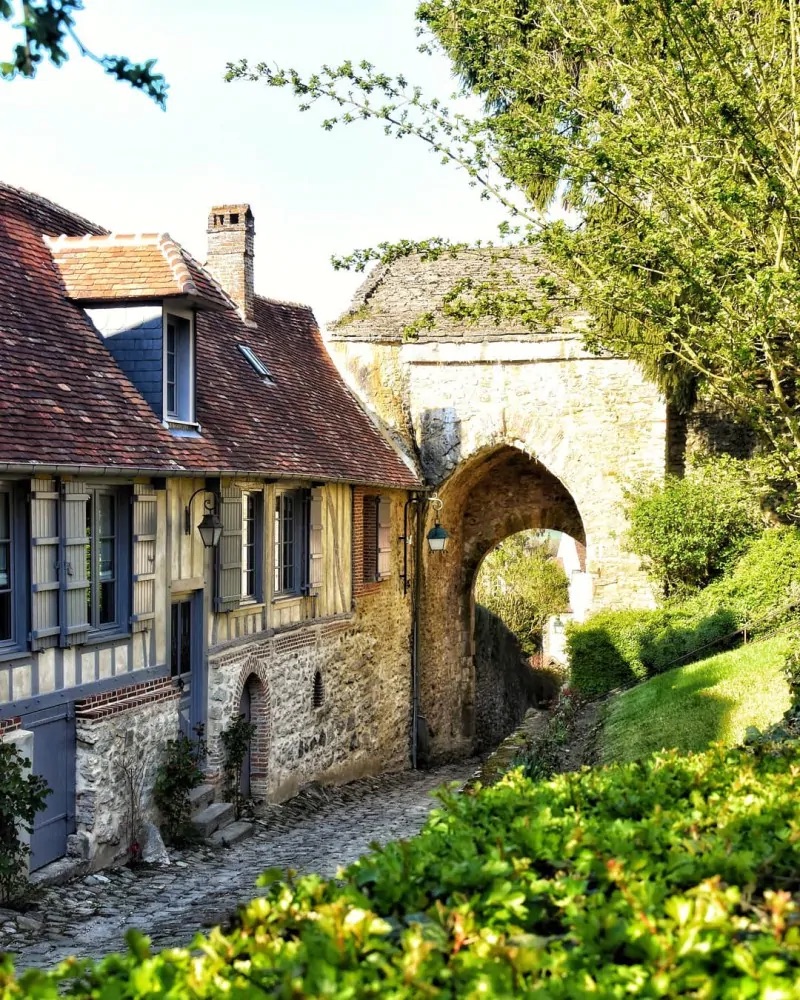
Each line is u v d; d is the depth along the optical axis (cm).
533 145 1033
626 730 1266
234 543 1329
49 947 783
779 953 280
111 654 1059
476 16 1148
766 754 609
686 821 424
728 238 988
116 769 1028
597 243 1113
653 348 1245
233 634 1345
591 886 373
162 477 1130
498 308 1270
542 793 493
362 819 1462
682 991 272
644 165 989
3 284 1080
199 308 1250
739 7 1051
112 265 1196
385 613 1934
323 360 2036
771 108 1035
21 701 911
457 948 293
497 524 2388
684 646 1631
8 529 914
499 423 2044
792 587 1531
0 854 824
